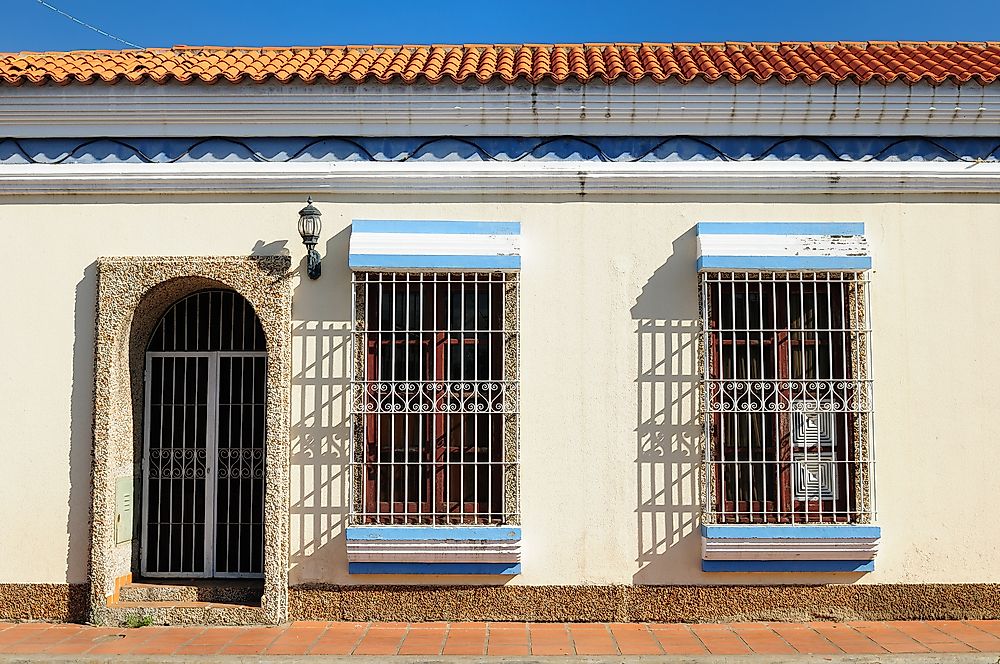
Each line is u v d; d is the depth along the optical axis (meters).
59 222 7.69
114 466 7.56
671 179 7.60
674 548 7.46
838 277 7.48
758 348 7.51
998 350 7.58
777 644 6.81
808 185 7.64
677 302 7.60
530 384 7.55
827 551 7.30
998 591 7.43
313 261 7.52
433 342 7.49
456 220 7.63
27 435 7.57
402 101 7.59
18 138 7.72
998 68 7.86
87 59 8.73
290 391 7.55
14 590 7.49
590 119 7.65
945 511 7.47
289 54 9.18
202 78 7.45
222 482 8.02
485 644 6.83
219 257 7.61
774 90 7.56
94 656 6.58
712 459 7.43
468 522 7.41
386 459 7.50
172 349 8.09
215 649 6.74
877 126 7.68
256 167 7.62
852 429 7.46
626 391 7.55
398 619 7.41
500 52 9.17
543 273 7.63
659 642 6.88
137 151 7.70
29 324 7.63
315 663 6.45
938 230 7.65
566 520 7.47
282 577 7.38
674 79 7.51
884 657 6.50
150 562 7.98
